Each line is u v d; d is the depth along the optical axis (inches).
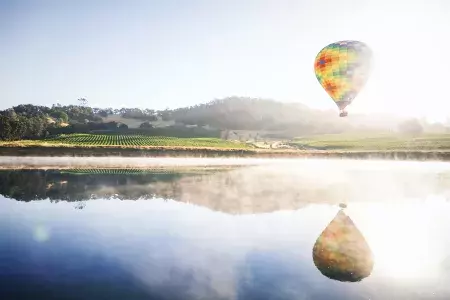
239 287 232.8
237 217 451.2
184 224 411.5
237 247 321.1
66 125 4266.7
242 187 737.0
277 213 481.1
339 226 413.1
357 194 664.4
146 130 4367.6
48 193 628.1
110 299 212.4
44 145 1824.6
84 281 240.2
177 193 641.0
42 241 337.4
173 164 1358.3
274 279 248.4
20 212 472.4
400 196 646.5
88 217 444.8
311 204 554.6
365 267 278.5
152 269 263.1
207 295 219.0
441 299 222.8
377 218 466.6
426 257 306.8
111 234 363.6
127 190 672.4
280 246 327.9
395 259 299.4
